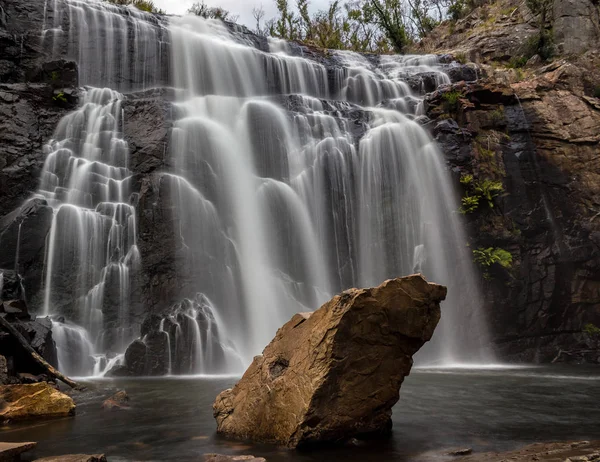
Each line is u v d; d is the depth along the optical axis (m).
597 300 24.89
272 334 20.34
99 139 21.62
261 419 7.56
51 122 21.84
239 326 19.70
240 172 22.47
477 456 6.59
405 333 7.61
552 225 25.67
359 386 7.40
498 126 26.69
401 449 6.99
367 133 25.92
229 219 21.41
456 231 24.42
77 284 18.09
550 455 6.36
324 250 23.52
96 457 6.23
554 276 24.77
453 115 27.55
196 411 9.80
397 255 24.42
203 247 19.94
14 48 25.12
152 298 18.44
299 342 7.66
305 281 22.53
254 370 8.09
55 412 9.33
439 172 25.22
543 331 24.27
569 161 26.94
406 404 10.72
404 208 24.98
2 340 11.91
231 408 8.03
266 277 21.16
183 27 31.36
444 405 10.59
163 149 20.88
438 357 22.67
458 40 43.84
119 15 28.06
